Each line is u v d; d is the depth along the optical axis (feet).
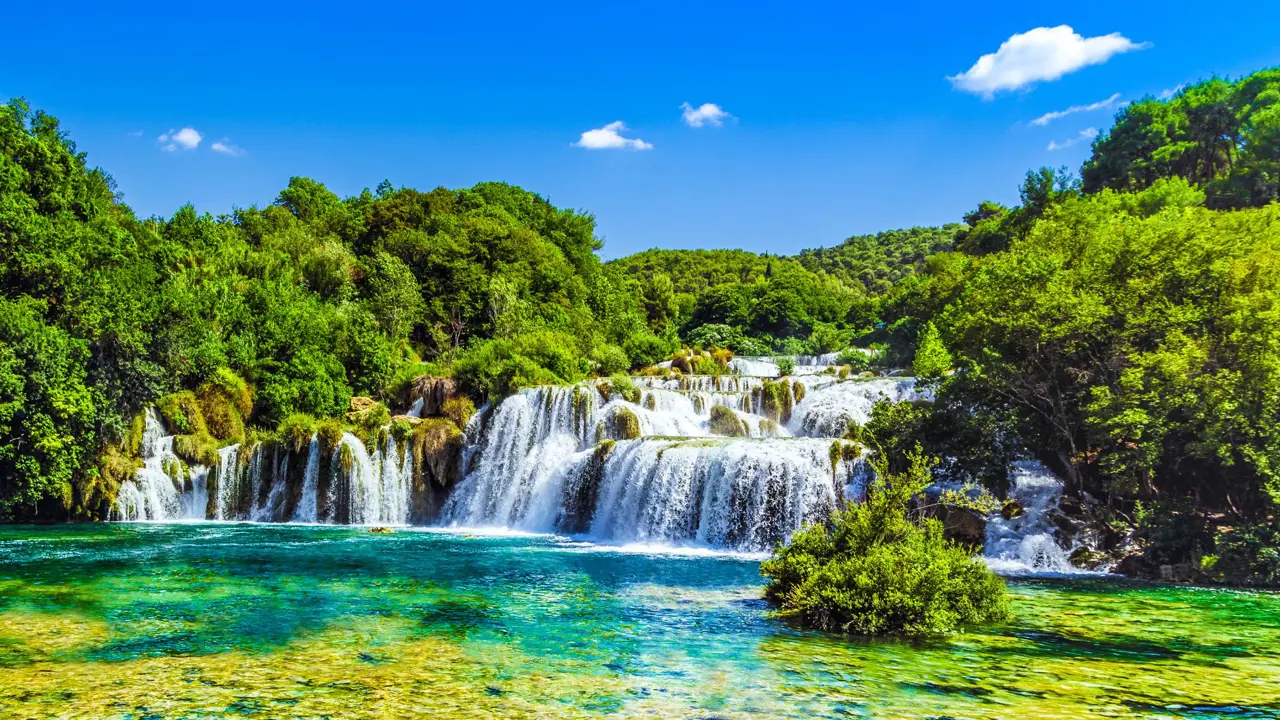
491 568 82.69
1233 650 47.85
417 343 233.14
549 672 42.04
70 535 109.19
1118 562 81.51
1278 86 209.26
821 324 368.68
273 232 281.13
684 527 106.01
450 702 36.52
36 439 113.50
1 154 147.13
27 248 128.26
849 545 59.47
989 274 102.37
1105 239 102.01
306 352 163.22
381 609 59.82
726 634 51.67
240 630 52.01
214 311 167.73
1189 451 82.17
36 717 34.06
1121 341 87.61
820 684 39.96
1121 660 45.29
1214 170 230.89
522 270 255.70
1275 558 72.95
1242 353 77.36
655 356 239.71
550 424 141.18
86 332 127.24
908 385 139.95
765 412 148.56
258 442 142.00
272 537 110.73
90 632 51.06
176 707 35.53
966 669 43.11
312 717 34.22
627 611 59.52
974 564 59.21
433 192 310.45
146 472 134.31
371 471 139.74
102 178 243.40
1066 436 94.68
